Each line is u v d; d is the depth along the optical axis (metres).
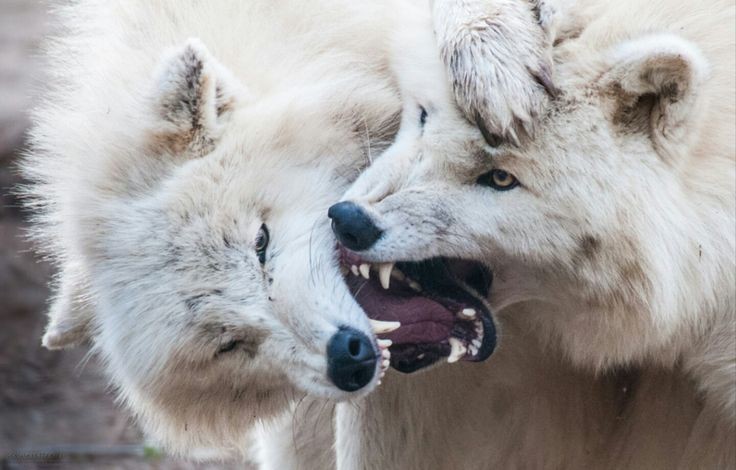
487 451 11.57
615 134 9.89
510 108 9.59
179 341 10.55
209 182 10.48
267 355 10.56
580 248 10.02
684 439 10.87
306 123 10.71
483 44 9.62
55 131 11.59
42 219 11.85
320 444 12.54
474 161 9.95
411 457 11.46
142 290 10.59
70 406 17.69
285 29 11.05
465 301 10.53
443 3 10.01
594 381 11.24
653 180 9.89
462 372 11.24
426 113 10.16
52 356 18.84
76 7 11.81
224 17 11.02
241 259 10.47
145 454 16.30
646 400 11.01
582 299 10.26
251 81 10.86
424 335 10.61
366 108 10.88
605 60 9.84
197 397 11.17
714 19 10.18
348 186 10.86
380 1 11.09
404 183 10.05
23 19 29.94
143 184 10.64
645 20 10.10
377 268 10.52
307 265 10.49
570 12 10.08
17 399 17.80
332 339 10.30
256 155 10.57
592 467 11.48
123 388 11.52
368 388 10.37
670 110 9.77
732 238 10.01
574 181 9.85
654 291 10.02
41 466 16.28
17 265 20.52
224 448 12.00
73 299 11.66
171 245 10.48
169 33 10.98
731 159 10.05
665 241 9.91
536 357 11.18
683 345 10.32
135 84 10.82
